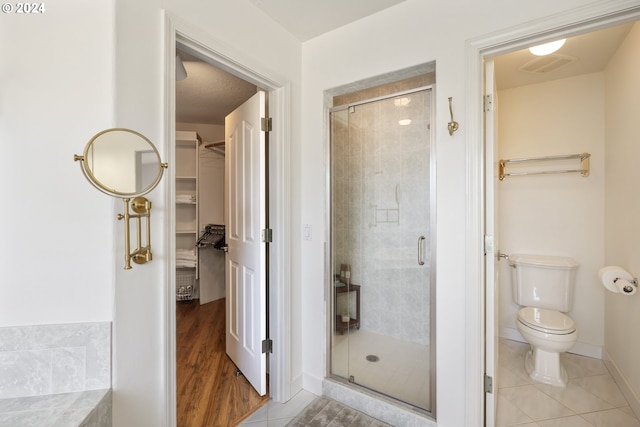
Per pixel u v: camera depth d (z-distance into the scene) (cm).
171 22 120
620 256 197
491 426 145
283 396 181
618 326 202
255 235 190
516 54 208
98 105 106
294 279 193
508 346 258
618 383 197
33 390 102
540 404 179
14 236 100
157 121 116
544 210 254
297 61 196
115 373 106
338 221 202
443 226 147
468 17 141
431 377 158
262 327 184
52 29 103
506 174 265
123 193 100
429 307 173
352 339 201
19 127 100
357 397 176
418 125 176
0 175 99
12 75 100
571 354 242
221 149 389
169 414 120
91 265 106
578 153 242
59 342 103
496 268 163
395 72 165
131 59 108
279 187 185
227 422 164
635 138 176
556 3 122
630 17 114
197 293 385
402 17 160
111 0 105
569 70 234
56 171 103
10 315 101
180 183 380
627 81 187
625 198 190
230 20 148
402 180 186
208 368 220
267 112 195
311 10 167
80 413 92
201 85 270
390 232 192
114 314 106
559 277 231
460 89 143
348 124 199
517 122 266
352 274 205
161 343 118
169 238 119
